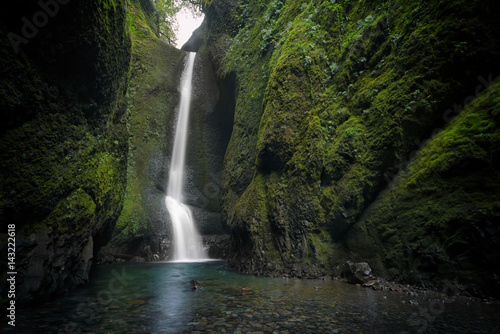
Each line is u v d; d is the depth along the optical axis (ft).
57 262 16.20
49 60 14.94
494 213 14.88
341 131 25.09
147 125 51.24
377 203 21.71
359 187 22.50
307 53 28.78
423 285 17.22
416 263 18.04
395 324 11.35
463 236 15.90
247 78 40.70
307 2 33.86
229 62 46.19
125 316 12.72
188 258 43.86
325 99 27.12
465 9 18.39
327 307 13.92
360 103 24.52
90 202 19.40
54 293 15.97
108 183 22.67
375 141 22.34
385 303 14.53
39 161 14.69
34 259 14.26
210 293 17.43
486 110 16.99
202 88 56.49
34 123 14.46
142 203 45.29
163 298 16.19
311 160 25.46
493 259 14.61
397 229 19.75
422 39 20.42
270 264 25.16
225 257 43.06
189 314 12.99
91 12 16.35
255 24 44.29
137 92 52.44
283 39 33.83
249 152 36.19
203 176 52.47
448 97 19.04
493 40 17.42
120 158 25.93
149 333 10.61
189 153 53.62
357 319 12.03
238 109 41.06
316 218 24.41
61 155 16.52
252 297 16.17
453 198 16.99
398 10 23.43
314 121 26.40
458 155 17.08
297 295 16.56
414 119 20.18
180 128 54.75
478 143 16.56
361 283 19.42
